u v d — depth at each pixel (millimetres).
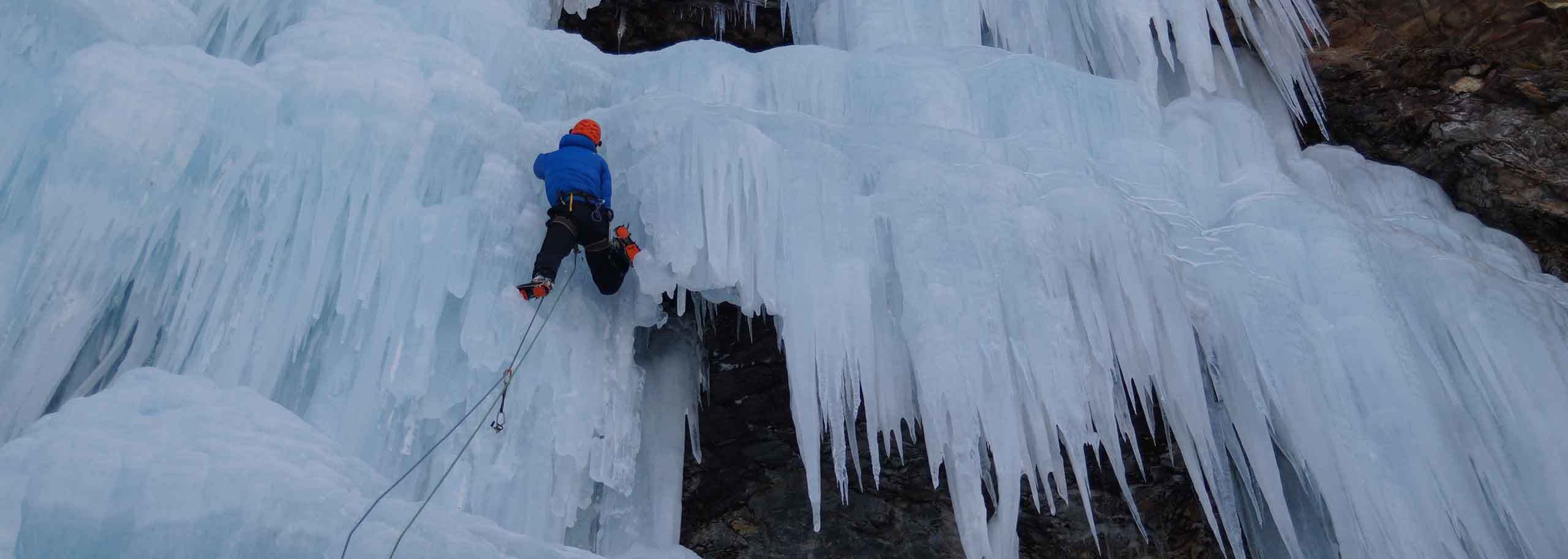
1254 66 7668
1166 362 5043
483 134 4699
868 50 6723
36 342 3688
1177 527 6246
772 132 5117
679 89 5805
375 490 3418
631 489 4777
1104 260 5059
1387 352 5180
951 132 5391
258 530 2910
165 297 3996
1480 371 5445
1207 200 5953
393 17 5164
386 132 4344
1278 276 5387
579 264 4824
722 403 6332
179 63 4086
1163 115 6504
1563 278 6770
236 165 4125
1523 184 6777
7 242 3658
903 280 4766
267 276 4121
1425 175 7215
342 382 4133
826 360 4613
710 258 4508
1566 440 5262
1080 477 4602
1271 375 5109
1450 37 7445
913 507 6039
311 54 4656
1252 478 6109
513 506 4266
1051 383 4699
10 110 3752
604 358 4766
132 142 3838
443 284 4293
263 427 3387
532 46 5559
